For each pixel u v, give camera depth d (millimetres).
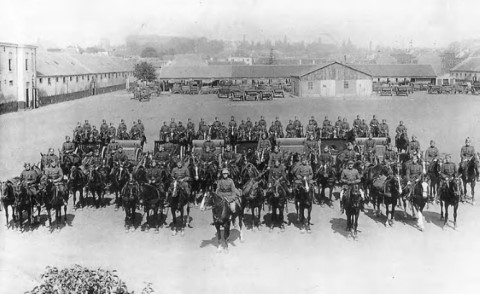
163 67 72188
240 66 70938
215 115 46219
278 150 23344
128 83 80688
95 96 69562
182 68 71688
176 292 15070
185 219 21484
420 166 20391
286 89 66625
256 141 27016
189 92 66562
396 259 17453
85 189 23359
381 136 31641
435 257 17781
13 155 32406
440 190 20391
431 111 47250
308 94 59094
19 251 17703
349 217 19422
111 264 16719
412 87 63906
